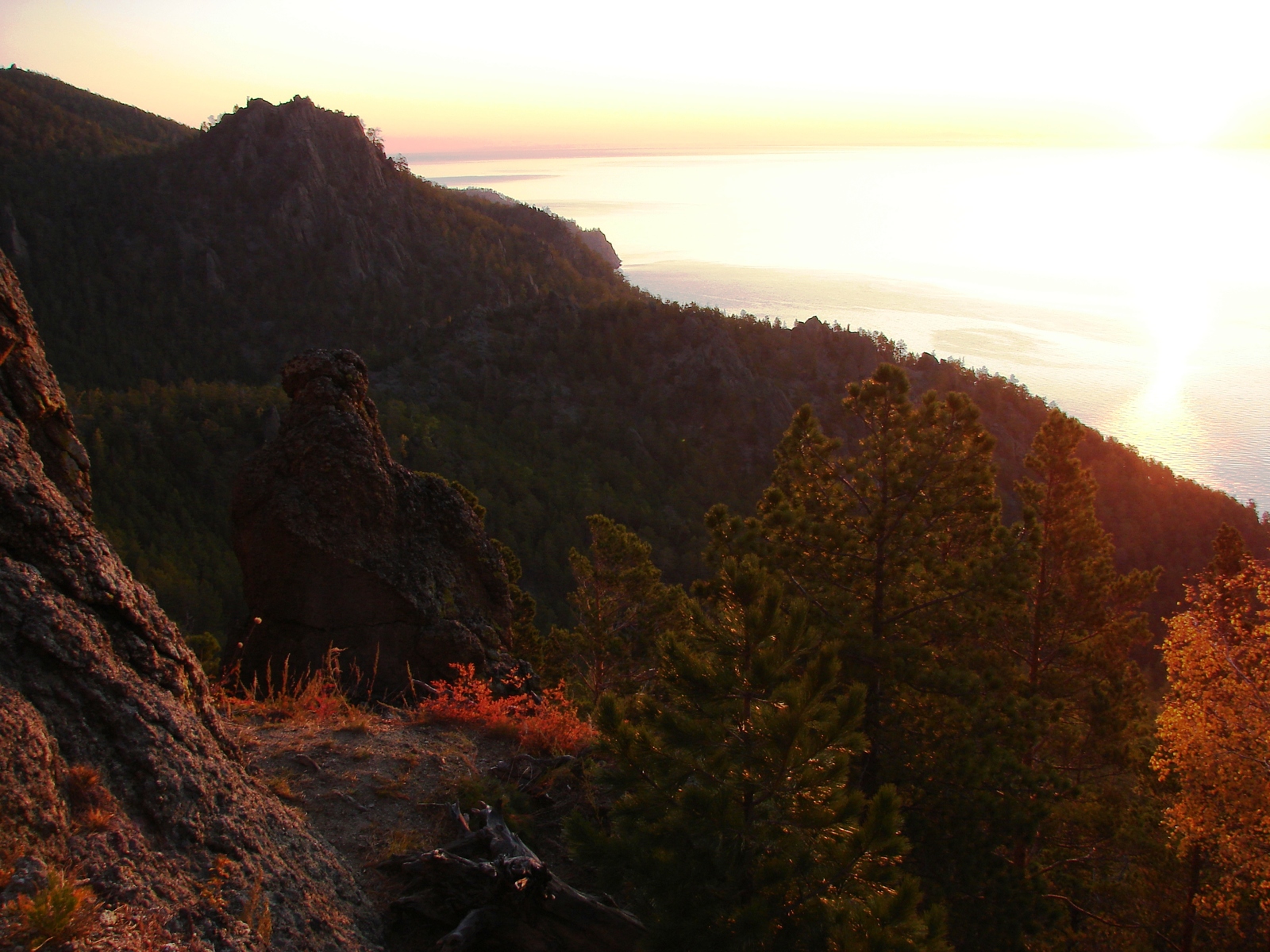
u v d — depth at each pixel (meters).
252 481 10.34
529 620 21.02
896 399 12.35
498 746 7.35
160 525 93.62
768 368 135.75
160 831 3.58
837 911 4.87
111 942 2.84
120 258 192.25
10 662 3.47
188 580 80.31
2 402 4.57
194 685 4.74
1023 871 10.76
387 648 10.30
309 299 198.75
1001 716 11.12
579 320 143.38
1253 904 14.52
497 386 135.75
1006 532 12.16
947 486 12.03
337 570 10.20
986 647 14.91
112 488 95.50
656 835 5.36
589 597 20.23
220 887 3.61
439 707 7.86
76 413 105.06
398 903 4.72
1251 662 14.57
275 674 10.03
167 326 187.75
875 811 5.12
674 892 5.01
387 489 10.81
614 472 118.38
